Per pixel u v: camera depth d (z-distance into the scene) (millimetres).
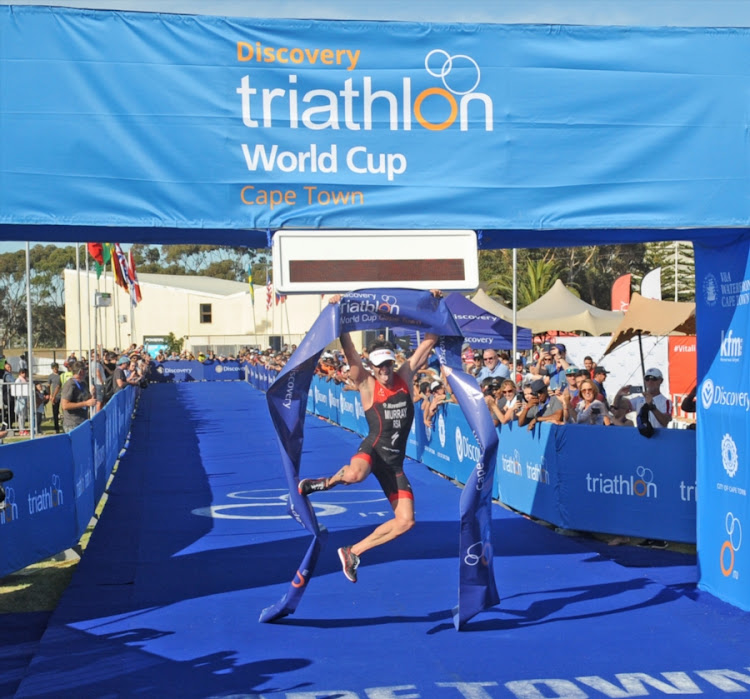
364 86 6062
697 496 6957
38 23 5719
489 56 6184
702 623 5977
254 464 14727
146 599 6668
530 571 7391
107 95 5789
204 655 5375
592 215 6262
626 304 21609
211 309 53062
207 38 5906
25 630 6113
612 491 8406
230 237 6531
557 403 10086
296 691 4766
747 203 6398
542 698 4637
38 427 21188
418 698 4656
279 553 8180
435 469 13484
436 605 6453
